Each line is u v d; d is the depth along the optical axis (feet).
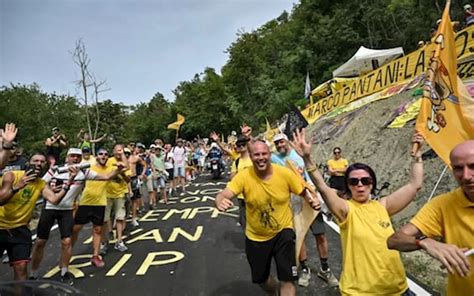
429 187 23.22
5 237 14.43
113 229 27.20
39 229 17.42
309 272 16.29
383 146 34.55
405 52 93.40
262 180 12.60
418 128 12.87
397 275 9.20
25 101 147.84
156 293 15.57
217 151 61.87
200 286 16.14
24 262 14.69
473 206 7.00
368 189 10.05
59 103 155.02
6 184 13.67
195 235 25.29
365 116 45.01
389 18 102.53
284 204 12.85
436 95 13.39
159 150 39.52
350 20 114.01
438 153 12.64
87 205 19.34
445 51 14.14
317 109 71.72
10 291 8.11
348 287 9.45
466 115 15.01
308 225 14.20
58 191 17.12
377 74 49.93
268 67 163.84
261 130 139.54
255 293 15.15
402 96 40.37
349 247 9.62
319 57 120.78
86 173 18.72
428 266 16.76
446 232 7.32
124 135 212.43
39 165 14.96
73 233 19.30
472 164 6.75
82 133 39.11
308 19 136.15
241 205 19.72
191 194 45.01
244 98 187.73
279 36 176.86
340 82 72.74
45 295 8.00
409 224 7.62
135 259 20.42
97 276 17.89
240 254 20.40
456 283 7.31
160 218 31.65
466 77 30.32
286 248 12.73
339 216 9.91
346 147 43.29
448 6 14.65
